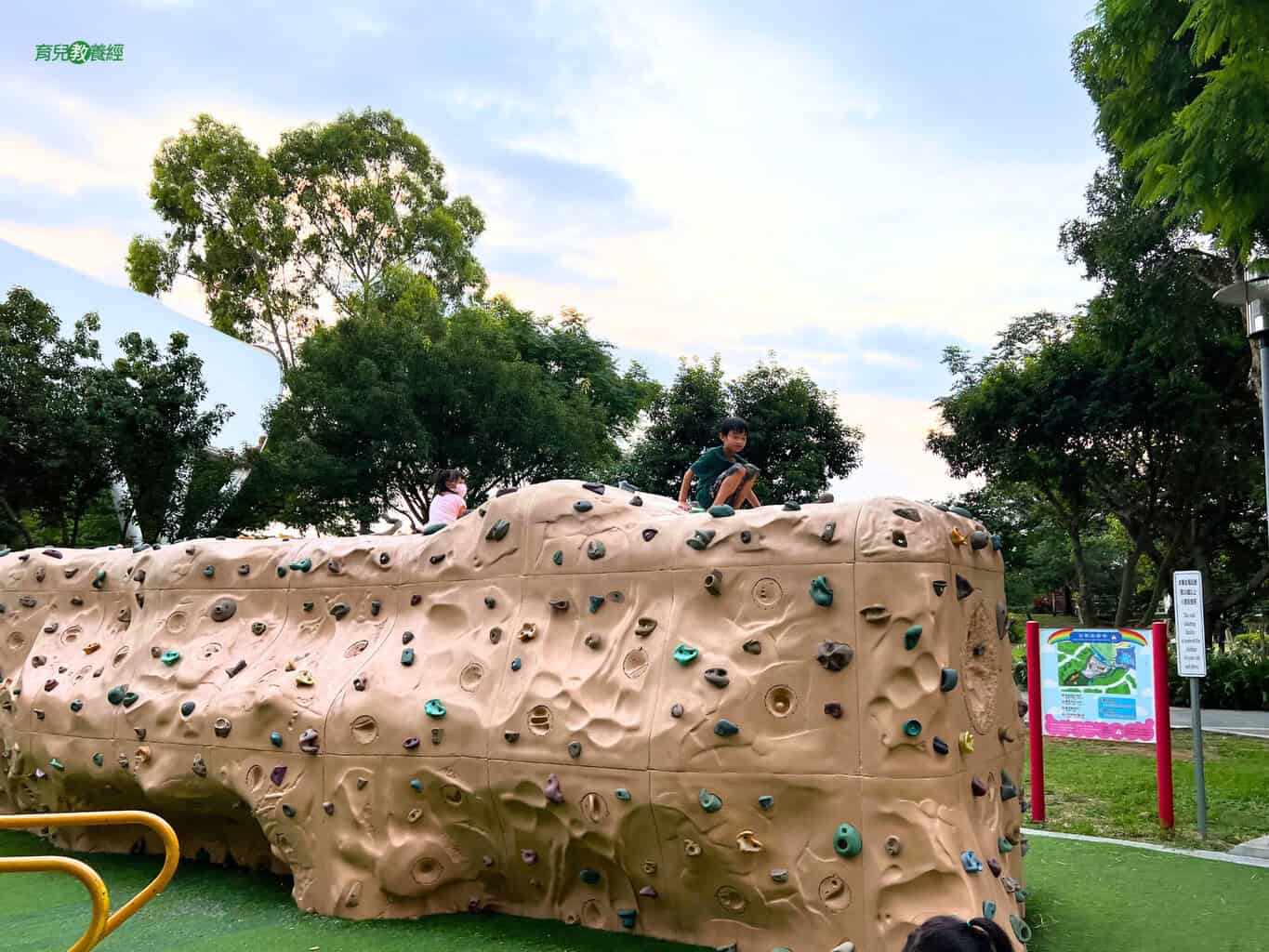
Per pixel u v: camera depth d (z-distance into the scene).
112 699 6.75
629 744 4.96
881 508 4.78
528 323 27.55
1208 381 18.28
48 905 6.05
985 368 21.84
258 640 6.66
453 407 21.47
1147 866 7.02
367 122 30.64
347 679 6.00
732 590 5.03
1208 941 5.35
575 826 5.16
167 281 31.05
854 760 4.50
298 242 30.33
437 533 6.36
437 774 5.54
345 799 5.69
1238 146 8.00
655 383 29.56
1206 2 7.56
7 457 15.60
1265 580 20.50
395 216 30.20
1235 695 18.55
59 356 16.78
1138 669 8.51
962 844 4.40
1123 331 17.03
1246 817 8.65
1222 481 18.72
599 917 5.36
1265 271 8.82
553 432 22.08
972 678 5.10
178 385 17.77
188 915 5.75
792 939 4.61
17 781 7.44
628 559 5.44
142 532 18.25
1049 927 5.62
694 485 6.64
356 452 20.89
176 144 29.59
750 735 4.69
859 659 4.59
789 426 21.70
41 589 8.06
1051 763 11.66
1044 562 36.31
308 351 21.86
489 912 5.71
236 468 19.41
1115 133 11.04
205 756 6.22
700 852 4.78
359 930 5.40
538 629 5.62
